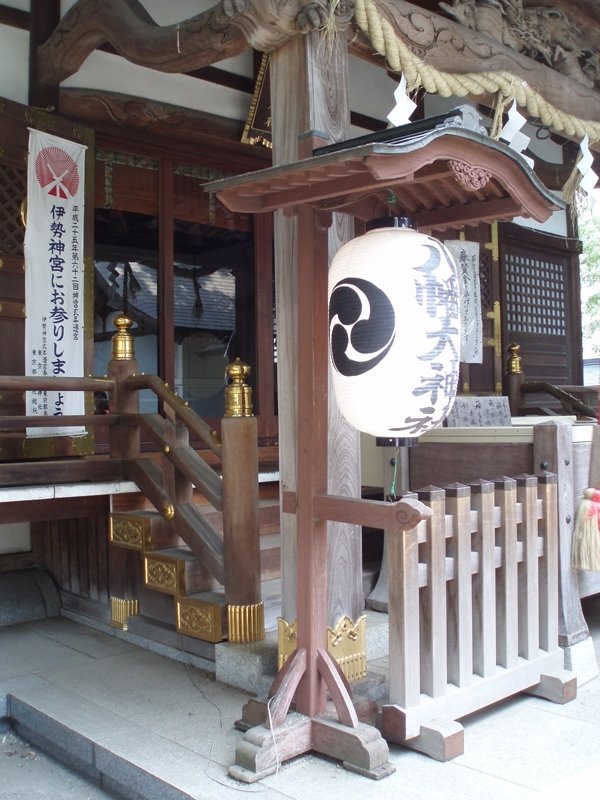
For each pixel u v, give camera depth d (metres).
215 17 3.69
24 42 5.55
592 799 2.50
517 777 2.67
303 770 2.73
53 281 5.32
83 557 5.04
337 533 3.28
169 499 4.30
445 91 3.95
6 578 5.27
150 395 6.29
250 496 3.77
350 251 2.76
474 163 2.63
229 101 6.48
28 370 5.20
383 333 2.62
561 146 8.70
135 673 3.89
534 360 8.70
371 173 2.38
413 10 3.72
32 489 4.17
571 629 3.71
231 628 3.74
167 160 6.27
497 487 3.34
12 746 3.59
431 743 2.83
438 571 2.96
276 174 2.59
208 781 2.66
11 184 5.24
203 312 6.61
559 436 3.74
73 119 5.70
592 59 5.09
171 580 4.06
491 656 3.21
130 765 2.83
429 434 4.27
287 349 3.36
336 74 3.37
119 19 4.42
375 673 3.41
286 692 2.82
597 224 10.66
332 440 3.33
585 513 3.72
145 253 6.24
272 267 6.91
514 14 4.48
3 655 4.28
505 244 8.34
